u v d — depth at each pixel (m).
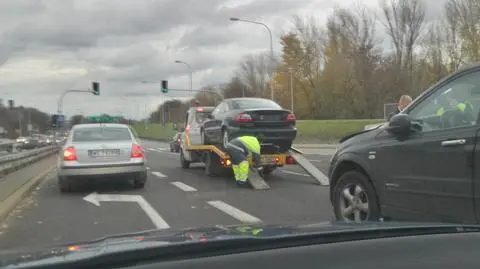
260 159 13.45
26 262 1.85
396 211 6.02
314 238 2.15
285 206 9.95
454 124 5.40
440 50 58.47
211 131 15.50
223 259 1.83
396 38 64.25
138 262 1.80
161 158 28.50
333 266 1.88
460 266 2.00
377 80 62.12
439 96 5.71
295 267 1.85
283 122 13.94
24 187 12.97
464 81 5.44
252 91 97.44
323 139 49.59
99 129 12.80
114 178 12.25
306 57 71.31
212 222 8.45
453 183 5.26
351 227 2.41
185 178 15.59
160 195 11.77
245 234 2.24
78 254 1.92
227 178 15.38
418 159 5.67
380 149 6.23
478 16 48.69
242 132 13.62
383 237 2.20
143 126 117.62
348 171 6.95
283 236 2.17
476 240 2.20
